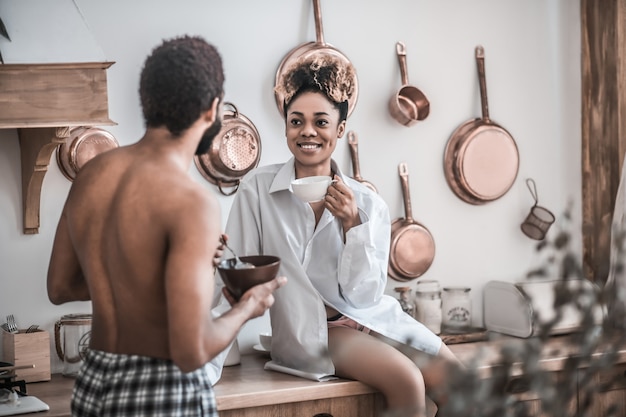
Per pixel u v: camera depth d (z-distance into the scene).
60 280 1.89
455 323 3.15
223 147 2.85
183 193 1.64
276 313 2.57
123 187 1.68
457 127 3.28
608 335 1.15
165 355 1.68
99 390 1.69
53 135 2.39
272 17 2.98
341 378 2.52
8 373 2.41
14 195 2.67
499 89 3.34
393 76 3.16
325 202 2.46
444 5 3.23
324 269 2.59
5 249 2.67
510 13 3.34
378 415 2.52
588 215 3.44
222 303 2.49
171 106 1.70
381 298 2.68
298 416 2.44
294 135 2.54
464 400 1.11
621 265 1.19
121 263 1.66
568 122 3.44
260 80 2.97
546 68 3.40
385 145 3.16
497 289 3.20
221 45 2.92
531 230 3.35
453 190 3.26
